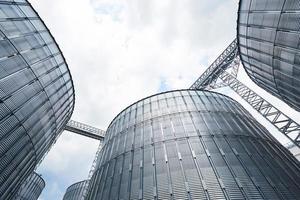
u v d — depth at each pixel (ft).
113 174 82.02
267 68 80.69
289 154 86.48
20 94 63.26
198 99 107.65
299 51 60.29
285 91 80.12
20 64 65.46
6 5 67.62
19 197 146.41
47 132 81.30
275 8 65.77
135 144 90.38
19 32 69.21
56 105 85.56
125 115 117.29
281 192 59.62
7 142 58.18
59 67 89.56
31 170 77.41
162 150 80.23
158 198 62.54
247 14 81.00
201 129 86.02
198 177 64.75
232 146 76.79
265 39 73.20
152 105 110.42
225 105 106.32
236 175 63.98
